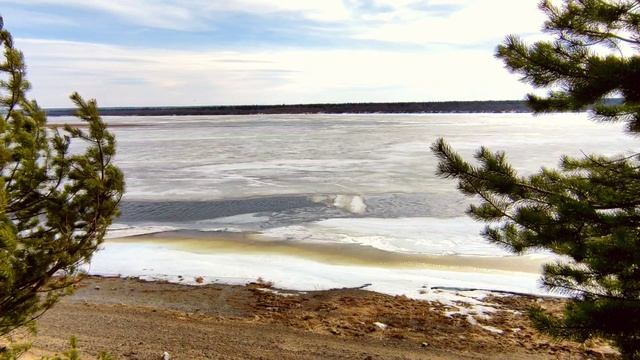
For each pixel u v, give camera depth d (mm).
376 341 7910
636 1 4117
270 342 7785
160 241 15766
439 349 7598
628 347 3922
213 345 7613
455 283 11438
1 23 4684
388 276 12008
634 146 41312
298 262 13266
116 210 5277
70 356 5078
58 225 4840
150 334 8055
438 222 17781
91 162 5148
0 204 3803
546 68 4449
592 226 4668
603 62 3840
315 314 9367
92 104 5188
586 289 4727
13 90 4707
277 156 39938
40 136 5047
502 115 164000
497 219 5758
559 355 7434
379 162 34969
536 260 13258
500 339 8086
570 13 4520
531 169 28188
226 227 17656
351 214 19391
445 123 97438
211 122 118500
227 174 30250
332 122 107375
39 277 4445
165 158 39312
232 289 11086
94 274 12188
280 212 19938
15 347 5242
